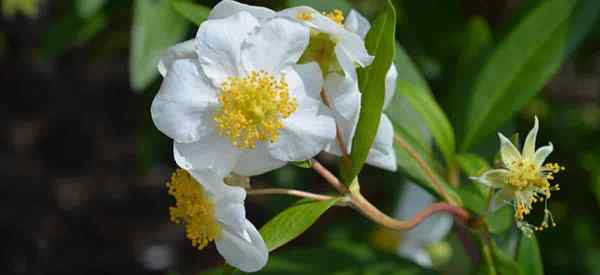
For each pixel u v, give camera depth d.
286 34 0.40
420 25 0.67
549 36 0.53
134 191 1.12
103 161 1.14
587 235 0.70
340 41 0.40
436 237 0.63
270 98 0.40
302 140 0.40
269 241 0.41
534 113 0.74
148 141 0.72
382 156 0.43
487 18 0.68
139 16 0.55
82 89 1.12
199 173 0.40
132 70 0.55
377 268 0.52
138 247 1.05
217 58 0.40
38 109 1.09
